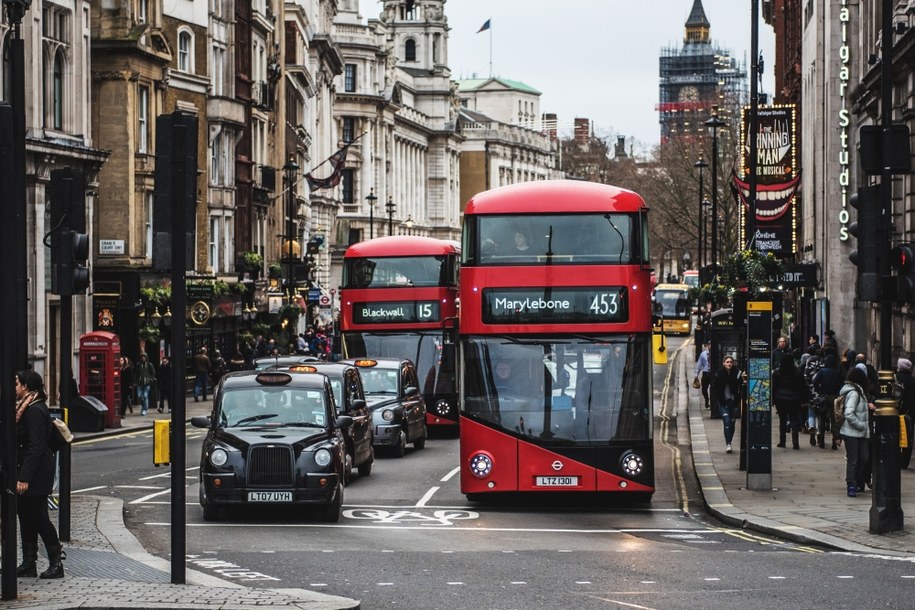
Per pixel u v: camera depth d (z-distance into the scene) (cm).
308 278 10000
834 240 5912
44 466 1689
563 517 2675
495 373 2712
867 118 5181
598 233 2719
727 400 3772
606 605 1631
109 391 4938
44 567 1809
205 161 7312
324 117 13775
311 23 12344
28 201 5272
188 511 2698
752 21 3803
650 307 2738
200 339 7000
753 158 3781
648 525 2553
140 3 6550
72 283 2077
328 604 1503
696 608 1608
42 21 5466
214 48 7562
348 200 16612
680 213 12144
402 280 4634
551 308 2709
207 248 7338
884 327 2247
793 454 3656
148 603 1487
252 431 2564
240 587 1639
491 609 1606
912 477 3059
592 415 2689
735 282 3709
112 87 6297
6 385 1534
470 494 2914
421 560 2036
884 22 2250
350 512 2719
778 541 2298
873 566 1955
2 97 5047
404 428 3925
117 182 6294
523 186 2802
